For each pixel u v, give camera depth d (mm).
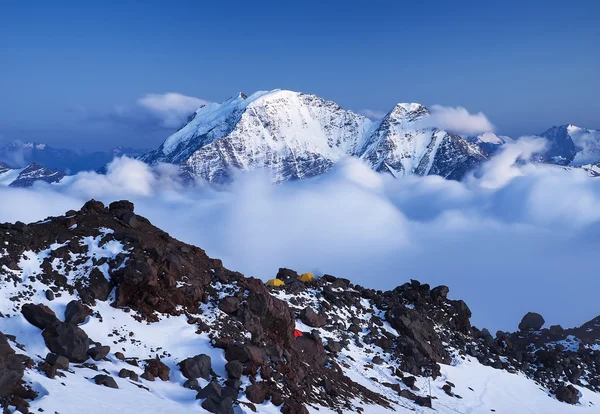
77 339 35594
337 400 43906
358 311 68750
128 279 43562
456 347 71125
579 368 79875
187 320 44500
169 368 38000
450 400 57188
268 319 48500
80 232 48656
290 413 36344
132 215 52531
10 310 38750
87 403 28328
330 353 56312
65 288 43031
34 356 33656
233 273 55188
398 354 62406
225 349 41156
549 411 62875
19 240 45562
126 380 34000
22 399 26500
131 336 40562
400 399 52406
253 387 36781
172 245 52781
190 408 32250
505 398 62438
